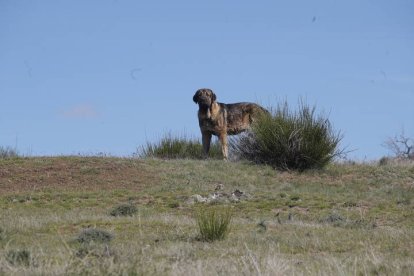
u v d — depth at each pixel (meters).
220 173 23.03
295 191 21.44
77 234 13.41
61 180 21.62
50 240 12.70
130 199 19.59
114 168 22.89
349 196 21.02
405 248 12.44
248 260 10.27
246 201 19.59
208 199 19.55
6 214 16.64
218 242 12.75
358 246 12.70
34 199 19.42
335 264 9.90
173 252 11.32
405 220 17.11
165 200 19.48
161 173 22.73
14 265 9.37
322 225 15.74
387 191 21.77
